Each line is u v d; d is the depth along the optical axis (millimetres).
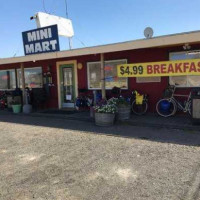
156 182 4008
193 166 4551
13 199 3713
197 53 8359
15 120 9984
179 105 8688
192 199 3475
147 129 7414
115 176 4293
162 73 8102
